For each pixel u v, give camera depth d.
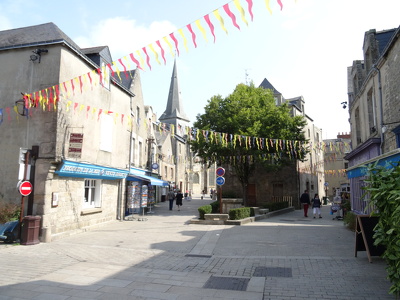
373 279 5.45
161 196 33.88
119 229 12.16
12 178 10.02
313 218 16.81
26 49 10.51
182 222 14.30
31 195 9.60
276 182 26.17
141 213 18.59
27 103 9.49
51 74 10.15
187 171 49.12
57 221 10.15
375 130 11.69
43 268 6.37
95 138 12.34
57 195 10.07
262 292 4.89
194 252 7.96
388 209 4.11
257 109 20.05
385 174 4.14
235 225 12.82
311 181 31.02
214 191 40.47
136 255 7.65
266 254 7.64
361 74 14.47
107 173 13.11
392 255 3.95
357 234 6.99
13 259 7.19
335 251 7.79
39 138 9.92
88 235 10.70
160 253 7.88
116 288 5.08
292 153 20.50
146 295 4.75
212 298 4.62
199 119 21.00
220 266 6.59
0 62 10.68
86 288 5.07
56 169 9.95
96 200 13.21
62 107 10.13
